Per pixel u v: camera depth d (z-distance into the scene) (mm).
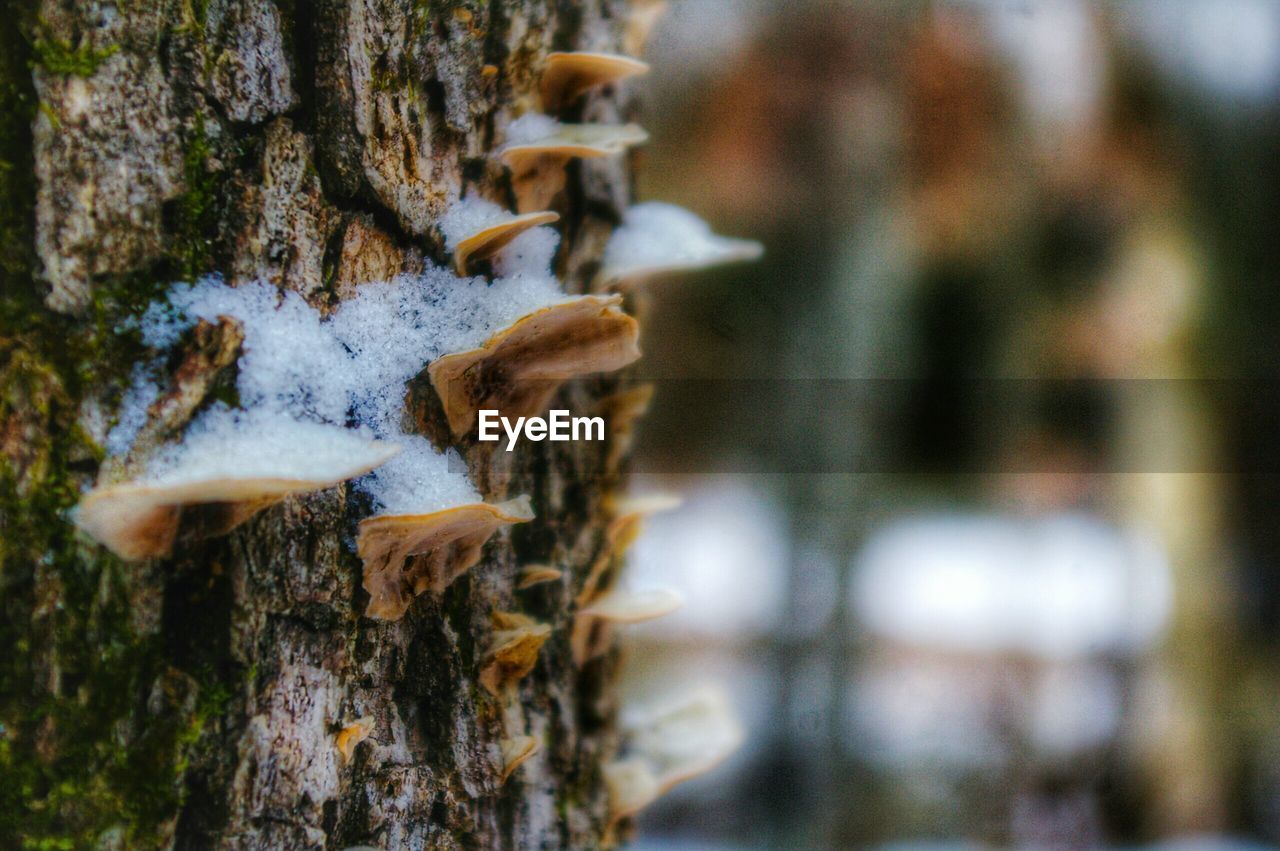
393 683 383
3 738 354
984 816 1188
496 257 402
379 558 371
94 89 356
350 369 373
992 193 1293
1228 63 1301
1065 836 1166
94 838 355
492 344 374
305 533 366
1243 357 1419
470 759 394
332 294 374
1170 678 1289
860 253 1263
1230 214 1379
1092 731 1253
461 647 395
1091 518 1467
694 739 487
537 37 411
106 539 347
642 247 439
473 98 397
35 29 355
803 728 1197
